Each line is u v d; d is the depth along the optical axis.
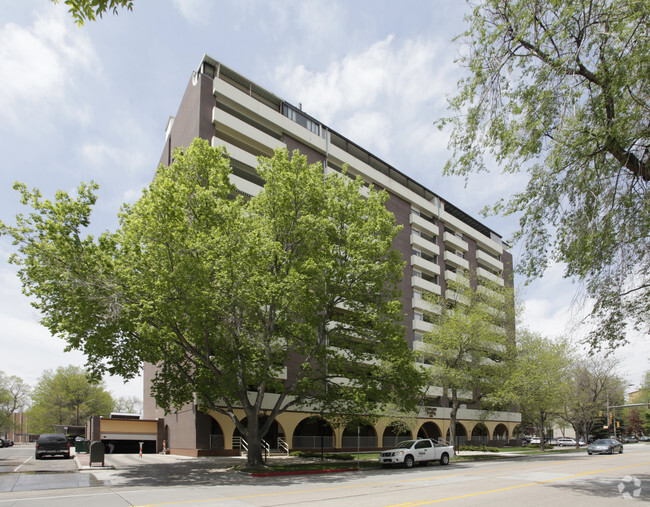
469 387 36.00
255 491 13.80
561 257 11.98
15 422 100.38
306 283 21.83
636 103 9.90
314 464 24.11
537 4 10.24
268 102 42.62
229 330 21.03
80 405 69.19
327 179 26.48
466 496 12.38
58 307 19.47
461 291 40.59
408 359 24.45
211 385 23.92
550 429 93.75
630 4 9.04
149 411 46.66
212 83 36.91
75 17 5.92
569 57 9.85
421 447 25.73
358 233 24.20
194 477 18.31
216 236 19.58
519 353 39.41
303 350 23.55
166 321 19.52
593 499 11.78
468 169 12.52
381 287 24.50
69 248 18.50
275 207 23.97
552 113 10.78
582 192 10.97
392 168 54.50
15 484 15.77
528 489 13.87
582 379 55.06
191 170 22.81
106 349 20.08
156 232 19.19
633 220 10.88
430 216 59.97
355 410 25.17
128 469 21.67
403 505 10.82
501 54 11.02
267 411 33.94
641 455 34.53
